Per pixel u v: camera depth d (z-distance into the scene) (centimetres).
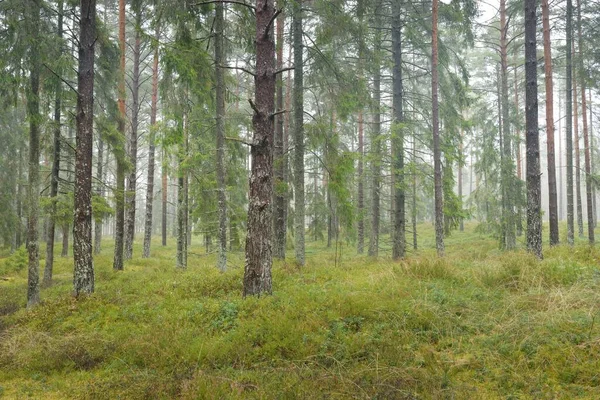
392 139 1450
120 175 1484
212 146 1482
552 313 564
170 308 794
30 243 1030
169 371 534
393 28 1516
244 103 2280
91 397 478
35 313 848
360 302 667
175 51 1061
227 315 696
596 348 467
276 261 1281
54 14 1150
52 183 1337
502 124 2012
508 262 859
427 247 2366
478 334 563
